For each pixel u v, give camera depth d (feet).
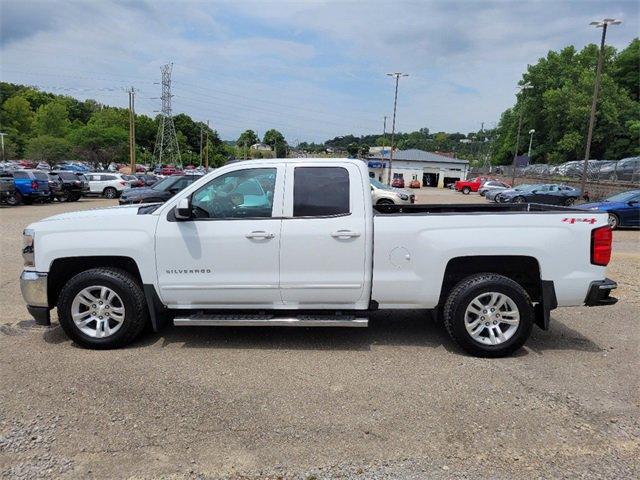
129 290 15.51
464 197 147.13
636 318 19.69
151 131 409.90
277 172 15.52
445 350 15.97
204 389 13.06
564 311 20.67
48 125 291.99
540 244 14.92
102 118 339.77
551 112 231.50
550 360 15.19
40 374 13.89
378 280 15.29
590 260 15.03
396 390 13.07
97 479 9.43
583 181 85.10
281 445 10.55
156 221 15.49
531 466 9.88
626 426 11.37
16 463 9.87
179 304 15.85
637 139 210.79
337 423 11.42
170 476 9.54
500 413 11.91
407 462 9.98
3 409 11.93
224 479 9.47
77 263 16.25
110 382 13.41
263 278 15.37
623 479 9.47
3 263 29.91
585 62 246.68
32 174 80.48
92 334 15.74
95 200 96.12
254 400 12.48
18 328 17.89
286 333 17.54
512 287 14.99
